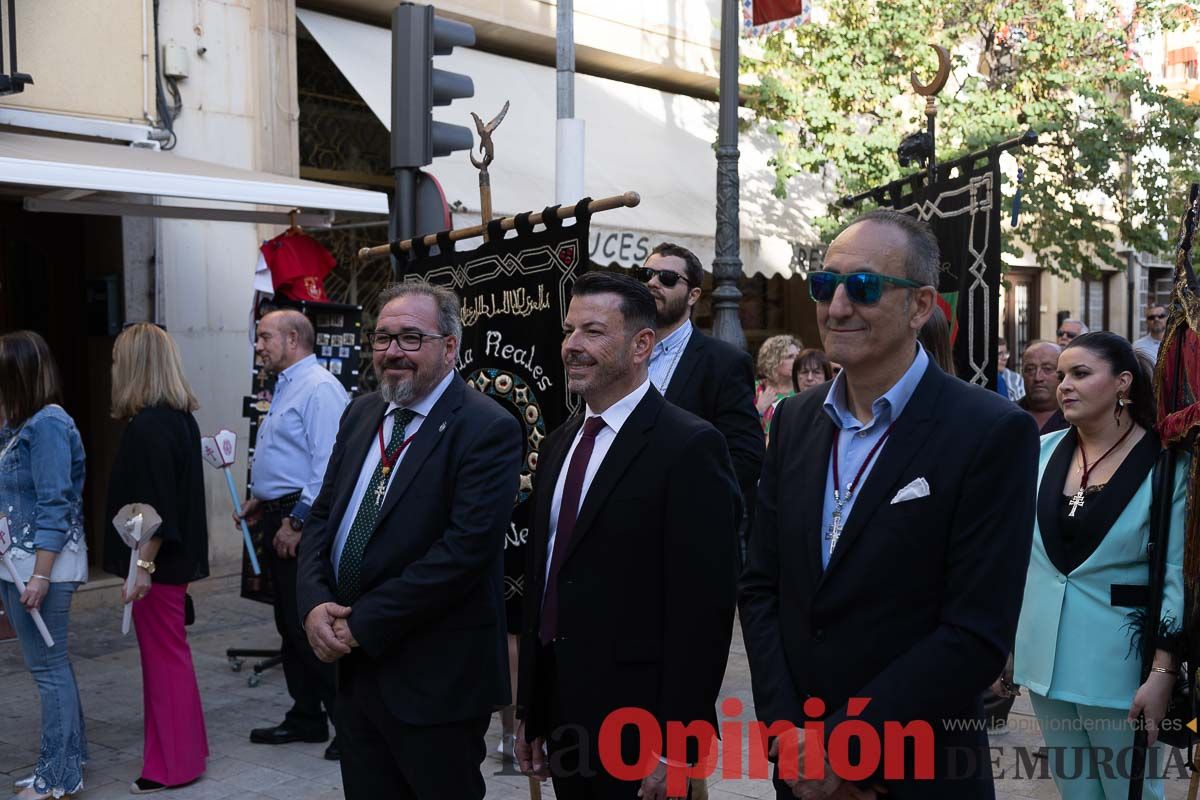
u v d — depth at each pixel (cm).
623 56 1192
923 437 242
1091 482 342
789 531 257
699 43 1278
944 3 1117
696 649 291
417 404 339
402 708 318
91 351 841
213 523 850
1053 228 1192
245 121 877
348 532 334
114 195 771
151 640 479
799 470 260
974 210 599
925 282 245
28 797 457
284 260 686
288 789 479
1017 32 1177
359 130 1035
